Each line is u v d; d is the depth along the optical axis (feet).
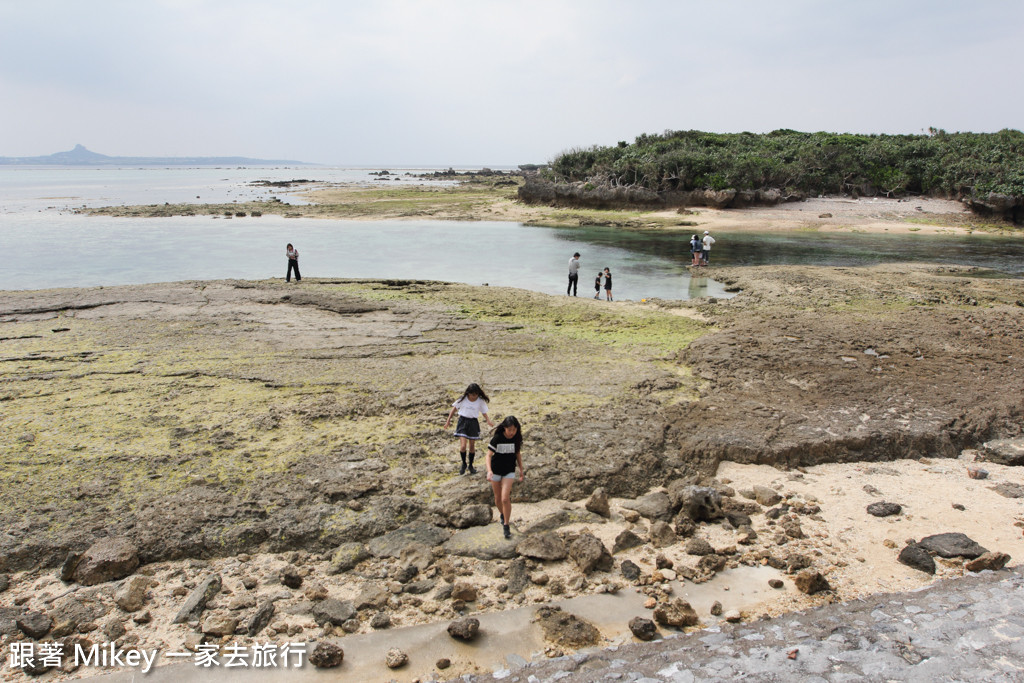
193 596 19.71
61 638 18.17
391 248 108.68
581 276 82.84
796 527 24.00
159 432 30.42
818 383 38.19
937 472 29.12
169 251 102.78
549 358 43.88
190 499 24.11
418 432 31.01
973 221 151.23
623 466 27.76
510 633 18.75
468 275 83.46
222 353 43.86
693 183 174.40
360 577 21.09
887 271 83.25
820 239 127.65
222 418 32.35
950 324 52.65
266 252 102.37
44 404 33.96
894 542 23.32
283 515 23.57
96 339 46.96
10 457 27.35
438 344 46.96
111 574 20.62
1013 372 40.57
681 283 78.64
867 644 17.52
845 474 28.78
